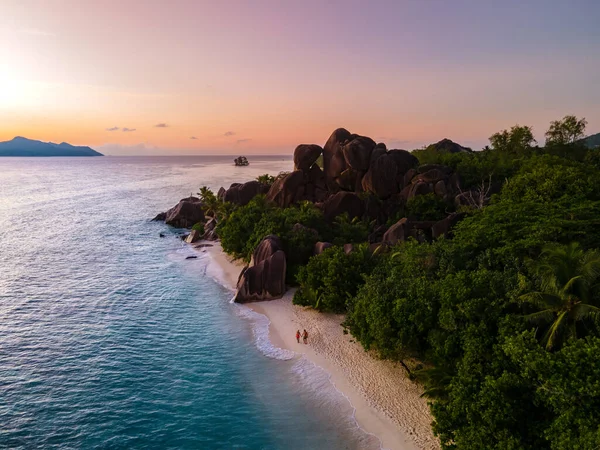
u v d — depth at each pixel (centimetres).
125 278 5778
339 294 4016
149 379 3169
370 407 2731
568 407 1748
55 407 2800
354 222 6384
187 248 7631
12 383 3081
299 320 4116
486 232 3697
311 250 5197
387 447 2377
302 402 2841
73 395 2945
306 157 8300
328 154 8481
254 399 2894
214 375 3216
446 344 2488
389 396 2820
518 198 4591
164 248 7644
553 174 4500
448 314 2500
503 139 9169
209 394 2962
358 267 4081
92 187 19725
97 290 5259
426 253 3519
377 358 3256
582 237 3466
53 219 10631
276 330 3966
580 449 1578
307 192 8306
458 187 6775
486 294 2533
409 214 6375
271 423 2631
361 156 7669
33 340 3819
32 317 4362
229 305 4697
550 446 1778
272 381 3114
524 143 8925
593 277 2134
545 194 4291
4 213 11450
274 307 4506
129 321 4275
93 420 2666
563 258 2331
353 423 2598
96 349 3653
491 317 2369
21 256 6969
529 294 2220
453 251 3441
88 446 2430
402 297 2977
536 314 2184
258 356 3500
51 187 19450
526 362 1895
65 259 6812
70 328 4094
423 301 2759
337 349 3491
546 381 1795
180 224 9838
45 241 8162
